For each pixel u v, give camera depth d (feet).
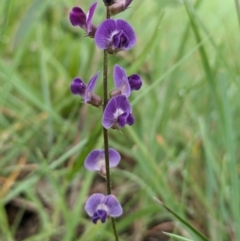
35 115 1.06
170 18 1.36
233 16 1.37
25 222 0.87
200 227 0.83
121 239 0.77
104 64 0.56
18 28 0.92
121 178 0.94
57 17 1.26
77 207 0.77
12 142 0.93
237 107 0.98
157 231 0.85
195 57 1.20
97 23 1.01
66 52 1.24
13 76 0.95
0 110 0.99
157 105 1.01
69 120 0.97
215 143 0.94
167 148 0.90
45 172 0.83
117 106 0.56
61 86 1.14
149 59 1.17
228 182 0.84
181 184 0.91
